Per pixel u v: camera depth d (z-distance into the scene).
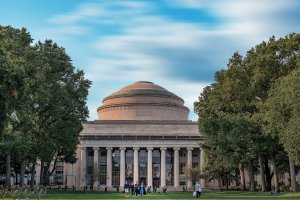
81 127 84.69
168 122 168.12
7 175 79.62
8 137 71.00
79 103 82.69
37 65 69.06
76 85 83.00
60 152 117.69
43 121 78.31
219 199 58.59
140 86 191.12
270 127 67.62
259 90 78.75
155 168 169.38
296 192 74.62
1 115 46.81
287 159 88.12
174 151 163.88
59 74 78.94
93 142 162.38
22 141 71.31
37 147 78.31
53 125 78.88
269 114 66.94
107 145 162.50
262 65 76.25
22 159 79.56
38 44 78.38
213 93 85.56
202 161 162.25
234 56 84.06
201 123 86.56
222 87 82.25
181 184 165.75
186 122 168.50
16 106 59.41
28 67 65.50
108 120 168.50
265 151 84.38
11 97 48.62
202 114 90.81
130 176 167.12
